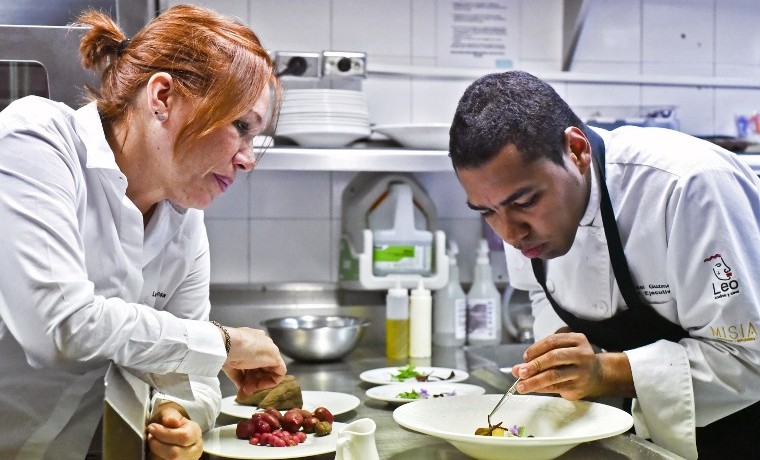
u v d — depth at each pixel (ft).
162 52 4.12
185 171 4.24
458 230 9.04
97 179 4.29
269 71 4.25
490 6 8.93
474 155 4.33
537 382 4.48
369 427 3.82
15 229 3.80
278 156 7.57
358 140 8.57
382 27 8.77
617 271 5.11
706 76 9.40
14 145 3.94
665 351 4.75
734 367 4.66
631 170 5.11
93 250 4.38
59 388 4.71
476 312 8.63
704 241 4.67
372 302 8.80
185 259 5.06
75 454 4.65
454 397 4.85
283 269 8.79
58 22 6.91
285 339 7.59
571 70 9.15
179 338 4.11
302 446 4.50
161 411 4.25
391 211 8.57
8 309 3.82
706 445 5.22
